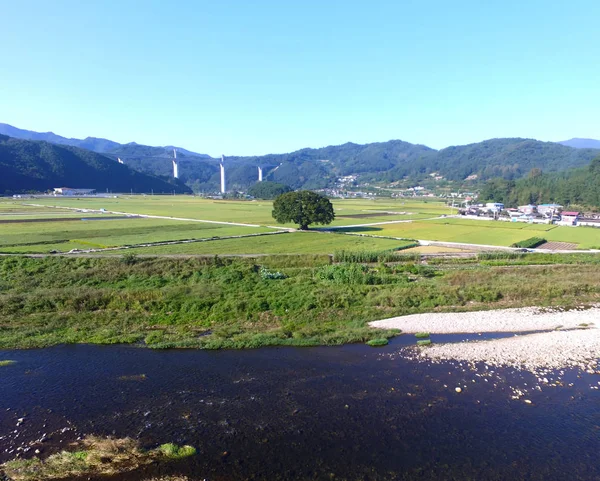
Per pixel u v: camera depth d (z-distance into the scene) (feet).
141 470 63.72
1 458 65.92
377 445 69.67
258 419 76.95
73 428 73.97
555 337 116.57
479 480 61.98
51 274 177.17
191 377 93.04
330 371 96.32
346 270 175.42
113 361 101.04
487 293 152.25
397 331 120.26
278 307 136.56
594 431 73.92
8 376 92.94
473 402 82.99
